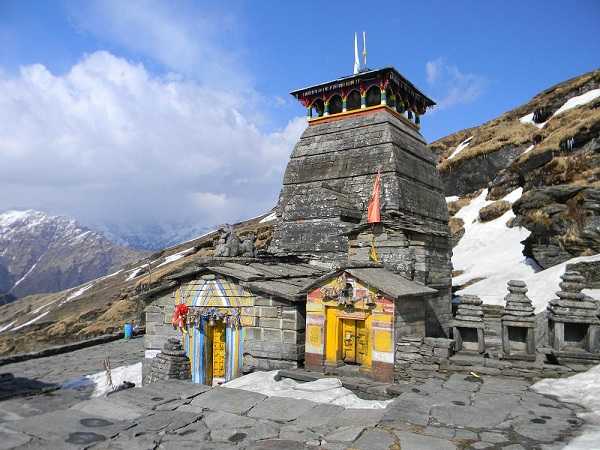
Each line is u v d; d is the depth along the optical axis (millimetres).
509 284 16562
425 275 22828
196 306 22266
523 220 45094
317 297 18641
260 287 20281
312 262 27188
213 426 9711
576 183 50688
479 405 11320
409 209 27781
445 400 11672
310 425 9852
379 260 22781
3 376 22906
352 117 31375
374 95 31359
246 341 20875
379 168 28219
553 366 14789
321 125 32625
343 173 29469
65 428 9359
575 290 16109
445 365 15836
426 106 36250
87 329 63906
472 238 65312
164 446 8719
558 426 9914
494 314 24047
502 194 71188
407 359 16547
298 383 15766
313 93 32812
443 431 9594
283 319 20078
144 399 11273
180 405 10898
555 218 41469
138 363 26406
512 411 10875
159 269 85375
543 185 56188
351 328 18062
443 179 85375
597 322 15328
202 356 21859
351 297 17703
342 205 27406
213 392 11812
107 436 9055
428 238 24156
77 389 21156
